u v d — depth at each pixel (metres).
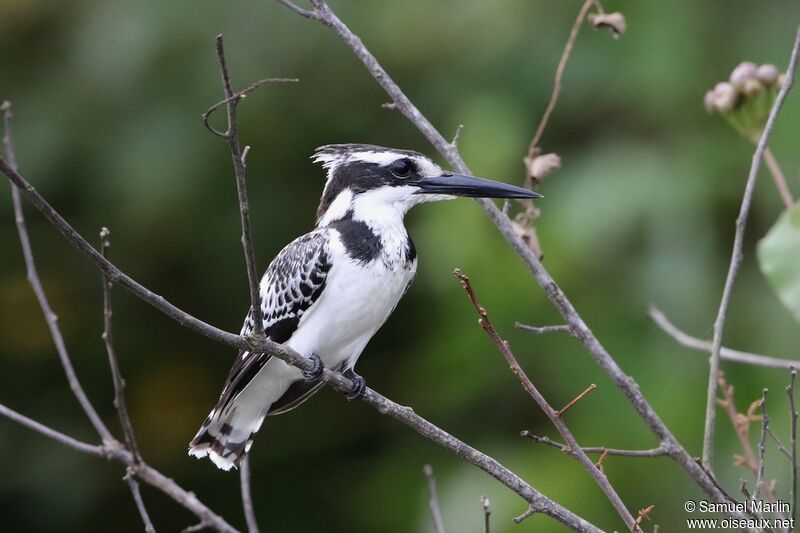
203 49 11.87
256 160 12.45
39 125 12.13
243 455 8.19
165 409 13.55
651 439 10.45
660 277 10.73
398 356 13.17
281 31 11.86
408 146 12.27
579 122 11.73
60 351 7.66
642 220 10.87
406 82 12.19
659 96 11.32
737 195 11.02
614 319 10.81
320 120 12.39
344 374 8.34
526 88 11.71
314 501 13.43
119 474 13.33
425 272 12.06
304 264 8.01
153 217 12.20
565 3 11.69
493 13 11.76
